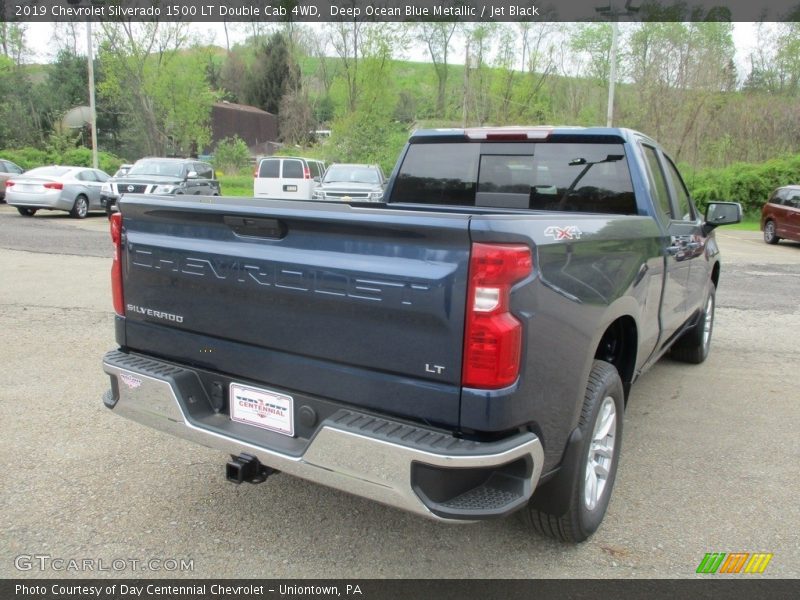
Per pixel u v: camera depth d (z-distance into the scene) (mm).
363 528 3266
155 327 3199
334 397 2646
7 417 4496
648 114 33594
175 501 3467
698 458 4199
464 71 39469
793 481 3889
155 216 3105
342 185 18609
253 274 2758
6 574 2820
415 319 2391
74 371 5520
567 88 38906
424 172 4852
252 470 2814
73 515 3297
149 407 3062
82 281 9492
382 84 37844
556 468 2760
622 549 3135
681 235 4410
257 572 2891
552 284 2506
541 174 4418
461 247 2301
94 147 28297
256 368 2852
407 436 2389
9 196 18781
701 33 32875
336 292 2543
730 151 33438
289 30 48812
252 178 38000
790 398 5410
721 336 7590
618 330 3625
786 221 18031
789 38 34938
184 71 40844
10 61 43500
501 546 3139
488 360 2295
